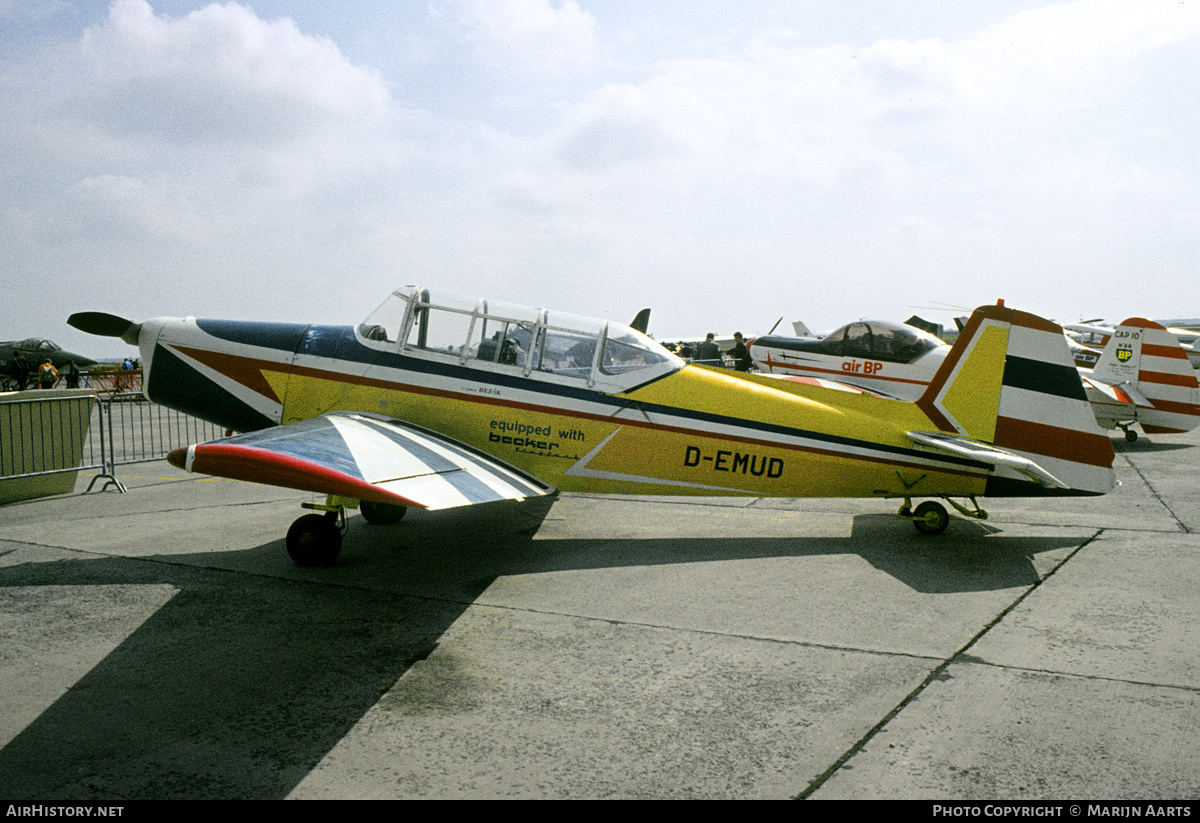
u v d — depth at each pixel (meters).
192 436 14.56
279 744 2.86
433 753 2.80
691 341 32.16
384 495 4.05
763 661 3.62
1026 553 5.50
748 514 7.00
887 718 3.04
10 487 7.86
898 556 5.47
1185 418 12.23
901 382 10.77
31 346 32.44
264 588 4.76
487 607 4.42
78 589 4.73
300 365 6.20
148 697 3.26
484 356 6.04
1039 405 5.87
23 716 3.08
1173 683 3.30
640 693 3.29
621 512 7.11
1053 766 2.66
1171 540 5.79
